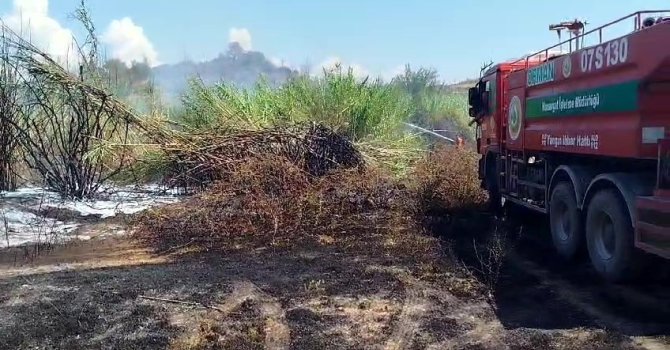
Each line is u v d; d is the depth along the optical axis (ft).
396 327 17.51
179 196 40.06
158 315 18.65
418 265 24.29
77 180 39.70
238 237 29.32
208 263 25.23
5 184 39.50
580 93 23.34
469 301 19.90
